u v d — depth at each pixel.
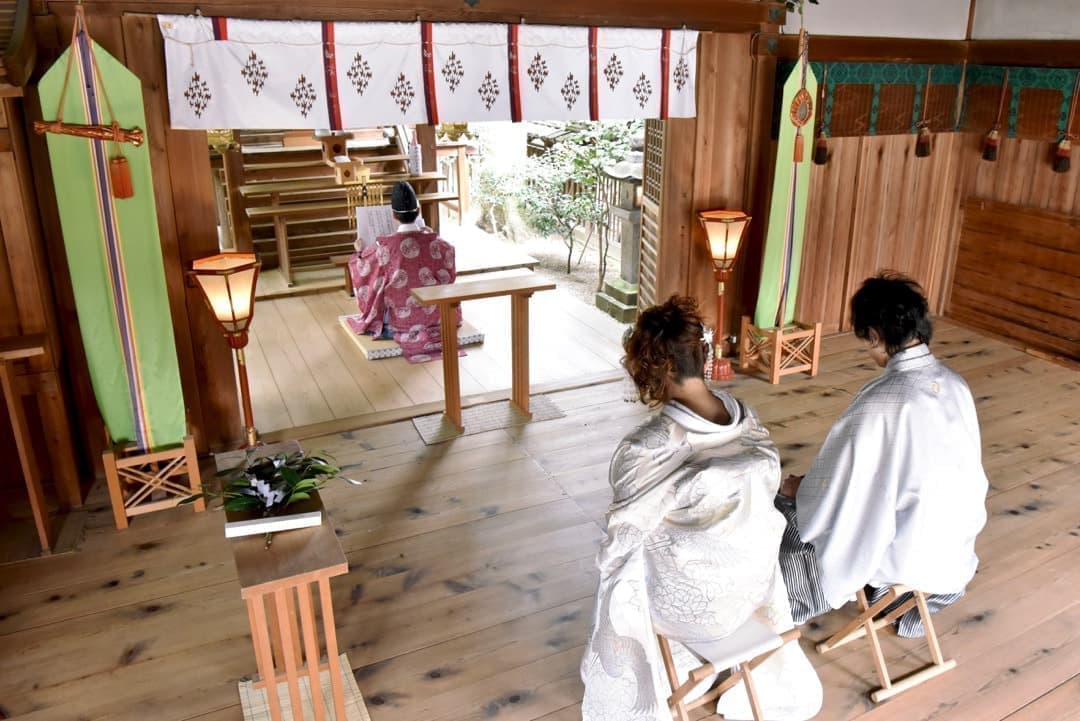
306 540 2.35
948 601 2.93
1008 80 5.36
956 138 5.89
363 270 5.71
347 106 3.83
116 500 3.55
